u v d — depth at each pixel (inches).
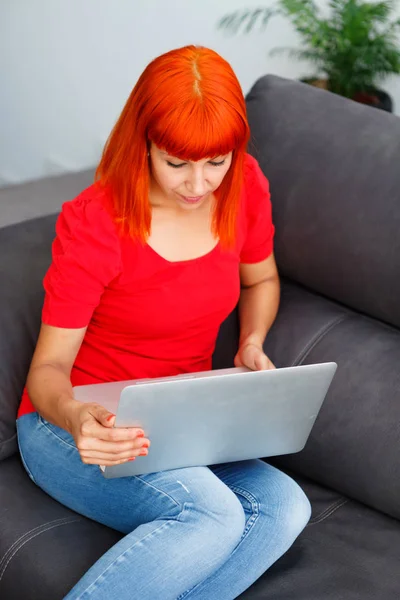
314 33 106.0
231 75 56.2
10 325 69.5
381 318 70.9
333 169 70.1
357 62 106.8
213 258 64.1
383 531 64.5
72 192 125.8
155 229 62.6
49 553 59.1
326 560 61.1
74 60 150.5
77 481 62.1
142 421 55.4
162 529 56.8
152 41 137.3
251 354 67.8
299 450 64.8
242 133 56.6
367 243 68.3
